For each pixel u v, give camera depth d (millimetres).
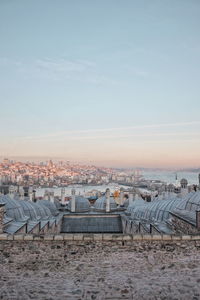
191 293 16484
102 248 16906
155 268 16719
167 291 16484
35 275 16703
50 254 16859
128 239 16906
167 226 29250
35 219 42375
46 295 16516
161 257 16797
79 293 16516
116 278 16641
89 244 16938
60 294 16531
